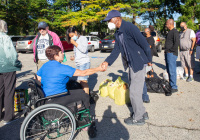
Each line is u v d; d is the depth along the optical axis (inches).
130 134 109.1
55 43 145.7
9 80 122.0
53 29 1197.1
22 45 573.0
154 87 180.5
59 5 1085.1
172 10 950.4
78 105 98.0
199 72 258.1
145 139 103.5
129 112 139.5
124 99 151.3
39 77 109.0
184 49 213.6
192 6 729.0
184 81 219.6
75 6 1172.5
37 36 145.4
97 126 119.3
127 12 1032.2
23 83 221.9
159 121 123.9
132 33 104.0
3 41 114.4
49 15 1095.0
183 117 128.9
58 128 95.1
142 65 112.4
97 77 249.3
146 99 154.7
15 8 1102.4
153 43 193.6
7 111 125.0
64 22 963.3
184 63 220.5
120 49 117.6
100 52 583.2
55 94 95.3
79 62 144.9
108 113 138.4
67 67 98.7
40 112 88.6
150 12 1084.5
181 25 209.9
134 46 109.4
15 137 109.3
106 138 105.3
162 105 150.6
